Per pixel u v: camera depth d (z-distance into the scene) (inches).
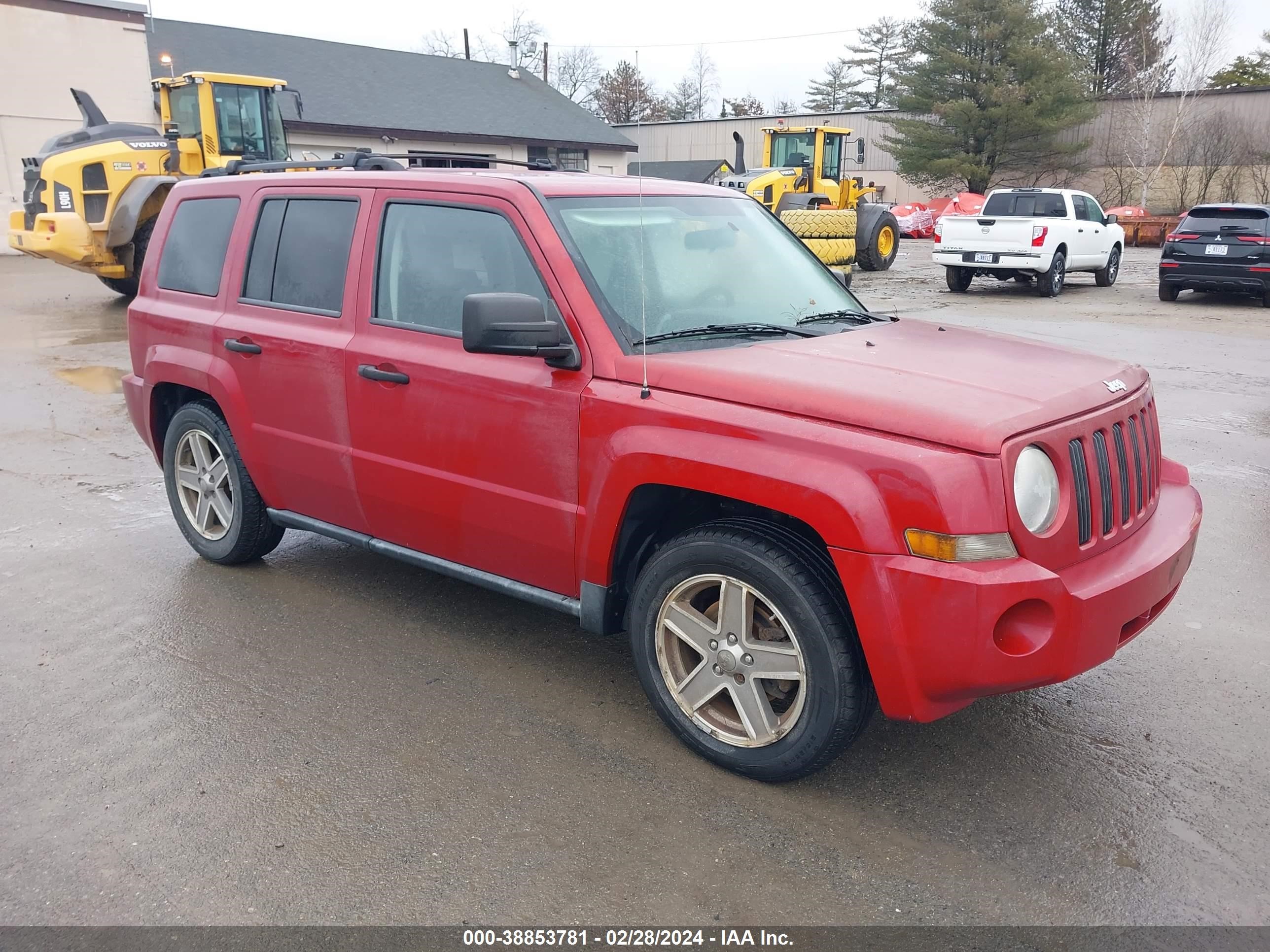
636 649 133.0
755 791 123.2
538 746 132.8
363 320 156.9
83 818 116.3
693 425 120.5
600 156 1488.7
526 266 138.5
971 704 145.7
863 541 107.8
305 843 112.0
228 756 129.6
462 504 146.4
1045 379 124.6
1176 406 341.4
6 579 189.0
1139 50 2237.9
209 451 191.8
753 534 119.0
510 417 137.6
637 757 130.3
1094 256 743.1
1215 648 163.3
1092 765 129.7
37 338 489.4
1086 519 116.1
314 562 199.3
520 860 109.3
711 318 141.6
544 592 143.9
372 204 157.5
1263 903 103.9
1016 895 104.6
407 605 178.7
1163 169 1642.5
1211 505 235.9
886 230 889.5
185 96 647.8
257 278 175.3
